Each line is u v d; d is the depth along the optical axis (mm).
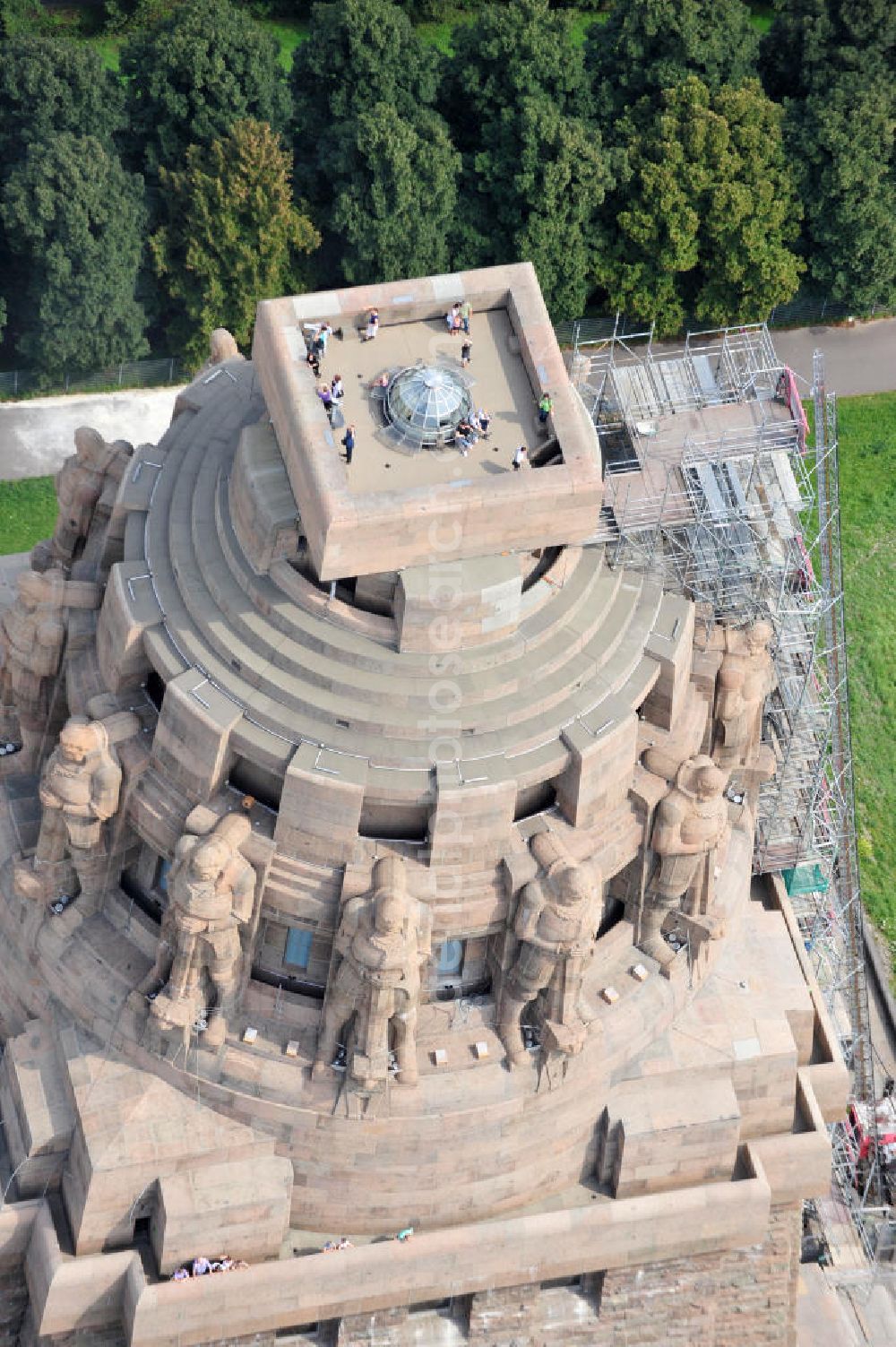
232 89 139375
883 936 125375
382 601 88875
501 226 142375
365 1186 93125
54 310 136875
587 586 92125
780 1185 99125
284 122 143625
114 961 93938
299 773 86688
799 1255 102875
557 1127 94062
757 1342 103188
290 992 92875
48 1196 94250
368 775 87375
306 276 143750
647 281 143750
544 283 142375
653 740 93938
